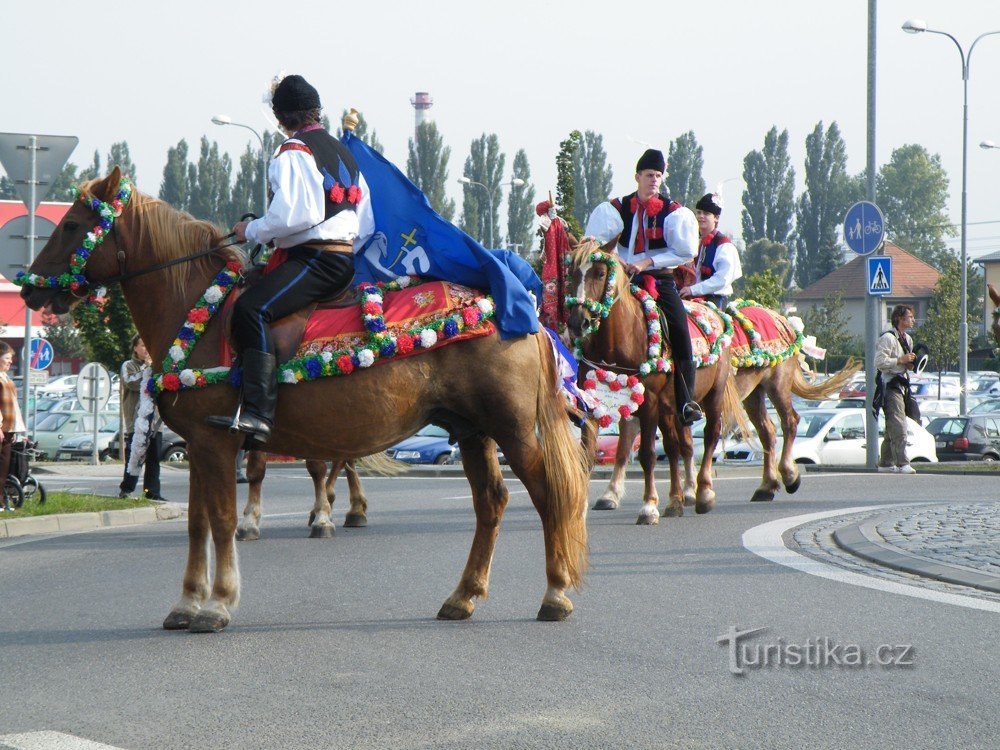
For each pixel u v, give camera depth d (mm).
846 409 26625
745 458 25125
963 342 39375
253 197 90312
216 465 7055
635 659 6316
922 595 7953
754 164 108750
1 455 13609
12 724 5242
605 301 11180
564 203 17750
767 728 5102
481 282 7441
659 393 12109
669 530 11508
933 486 16000
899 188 129625
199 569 7242
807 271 108812
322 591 8461
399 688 5762
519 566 9453
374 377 7035
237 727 5148
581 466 7441
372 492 17406
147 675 6059
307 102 7238
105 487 20125
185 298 7160
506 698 5574
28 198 14812
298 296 6969
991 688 5695
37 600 8344
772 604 7695
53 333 58031
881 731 5055
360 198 7238
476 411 7281
